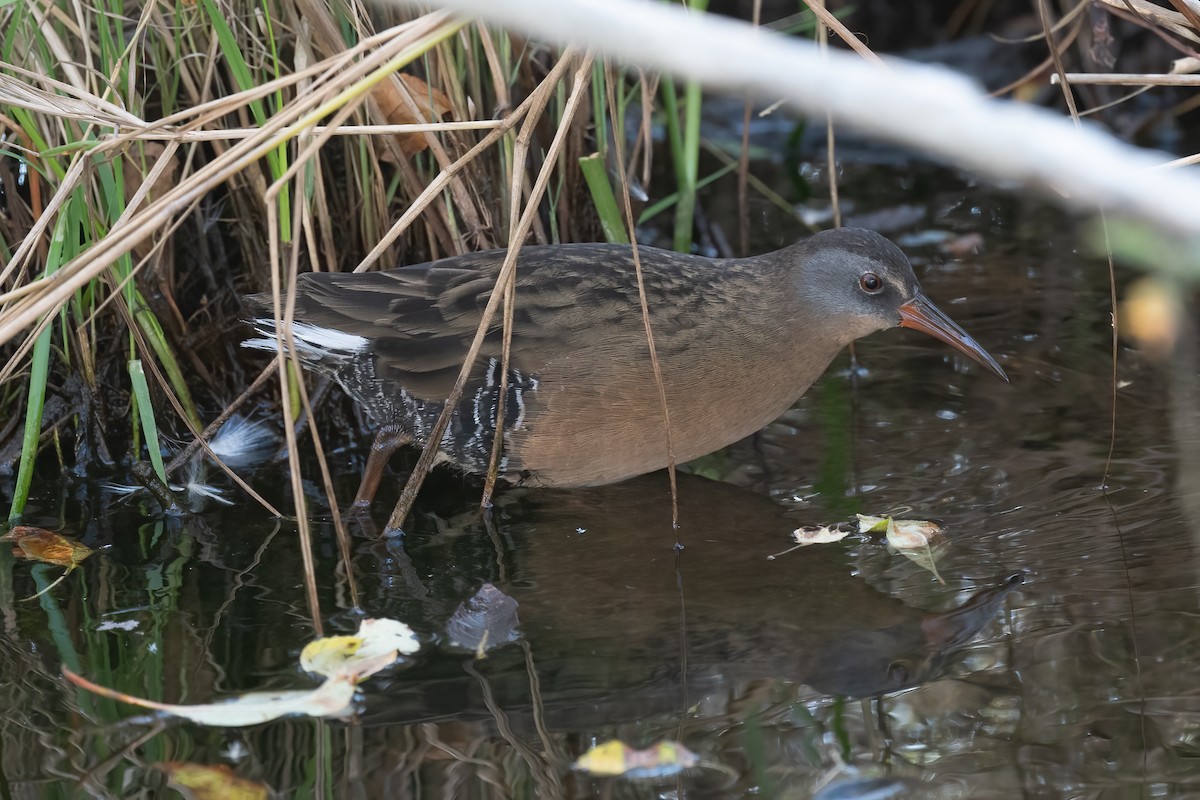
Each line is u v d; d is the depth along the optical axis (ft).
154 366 24.73
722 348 24.38
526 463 24.67
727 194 38.40
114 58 24.68
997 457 25.17
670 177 39.24
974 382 28.63
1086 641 18.60
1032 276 32.96
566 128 20.59
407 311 24.22
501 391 23.11
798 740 16.87
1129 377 28.09
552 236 28.45
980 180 39.09
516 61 28.53
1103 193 6.13
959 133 6.02
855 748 16.55
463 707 17.81
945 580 20.88
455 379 23.95
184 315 29.45
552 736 17.11
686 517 23.94
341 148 28.86
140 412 25.03
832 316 25.12
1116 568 20.66
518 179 21.72
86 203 24.06
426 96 26.68
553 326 23.98
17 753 16.78
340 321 24.20
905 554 21.88
